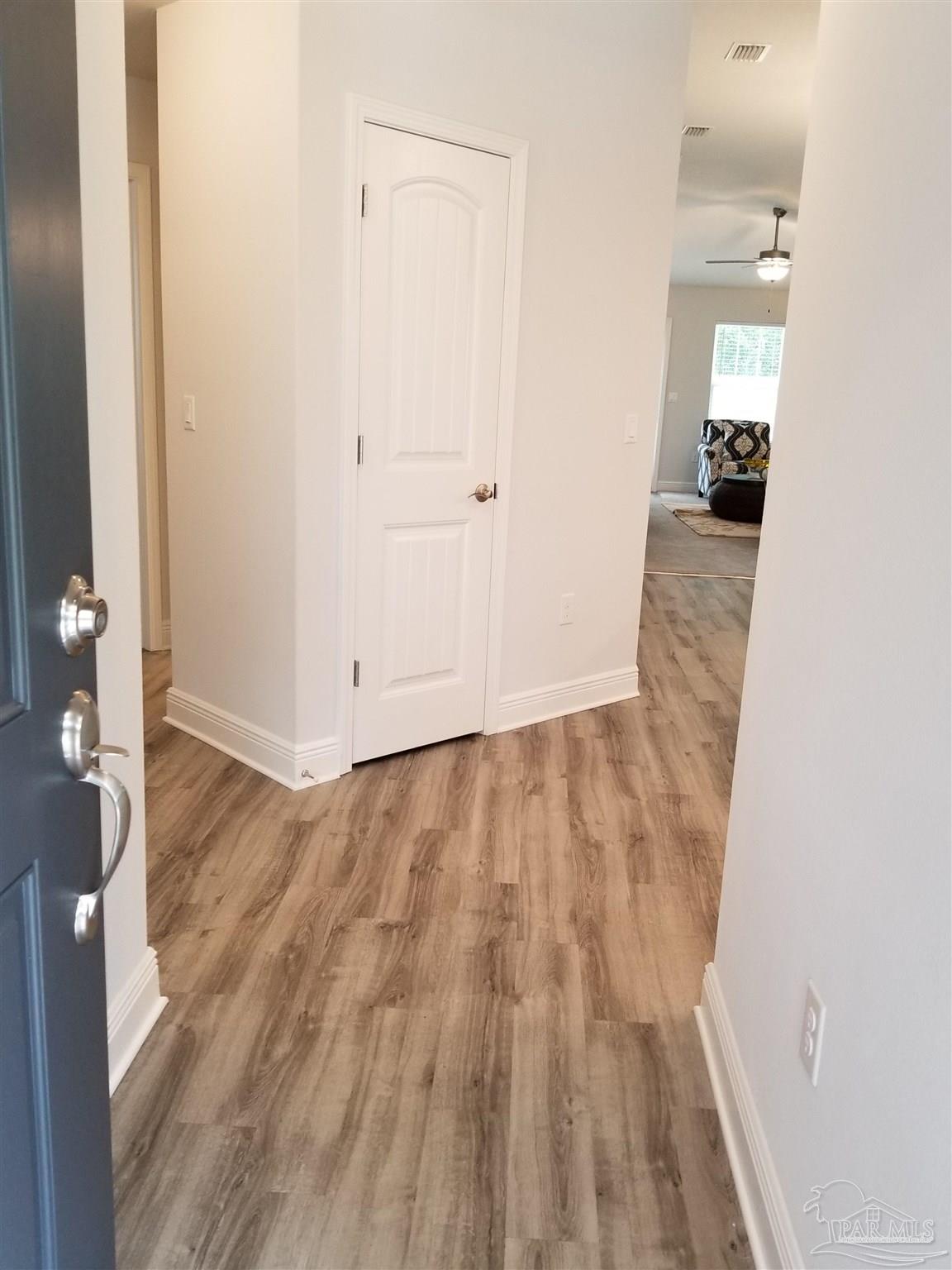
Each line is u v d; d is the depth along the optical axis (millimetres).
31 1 854
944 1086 905
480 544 3525
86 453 1025
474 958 2277
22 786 873
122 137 1700
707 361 12789
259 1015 2033
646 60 3613
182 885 2549
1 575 838
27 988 915
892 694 1128
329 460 3053
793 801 1529
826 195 1576
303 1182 1608
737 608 6418
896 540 1148
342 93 2846
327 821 2957
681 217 8414
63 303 950
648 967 2279
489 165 3223
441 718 3584
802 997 1402
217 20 2996
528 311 3475
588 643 4109
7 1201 884
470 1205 1580
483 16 3109
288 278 2885
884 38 1320
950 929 917
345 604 3166
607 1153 1705
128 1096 1783
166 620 4789
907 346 1150
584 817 3084
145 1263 1443
